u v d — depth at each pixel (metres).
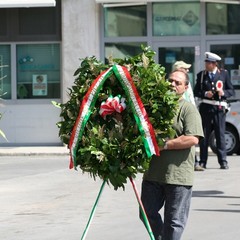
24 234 12.38
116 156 8.45
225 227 12.55
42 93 28.44
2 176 20.31
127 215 13.91
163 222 9.44
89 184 18.36
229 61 27.86
